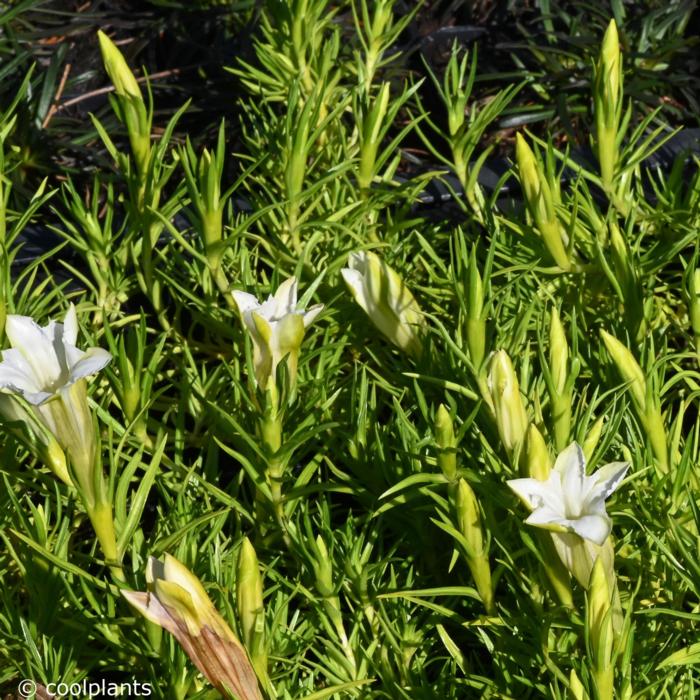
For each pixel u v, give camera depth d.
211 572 0.72
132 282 0.86
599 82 0.81
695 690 0.72
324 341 0.81
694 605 0.72
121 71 0.80
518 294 0.78
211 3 1.19
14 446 0.76
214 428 0.78
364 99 0.88
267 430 0.71
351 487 0.74
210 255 0.79
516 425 0.68
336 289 0.82
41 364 0.67
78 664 0.74
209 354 0.84
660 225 0.86
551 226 0.79
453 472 0.70
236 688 0.65
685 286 0.77
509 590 0.74
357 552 0.72
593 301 0.83
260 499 0.74
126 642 0.72
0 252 0.79
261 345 0.71
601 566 0.64
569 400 0.70
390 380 0.82
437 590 0.70
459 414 0.76
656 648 0.72
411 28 1.13
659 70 1.08
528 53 1.12
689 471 0.73
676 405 0.82
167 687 0.71
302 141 0.81
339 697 0.71
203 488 0.77
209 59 1.13
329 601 0.71
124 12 1.18
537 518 0.65
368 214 0.87
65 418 0.67
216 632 0.64
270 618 0.71
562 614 0.70
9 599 0.73
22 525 0.72
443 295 0.81
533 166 0.78
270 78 0.92
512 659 0.71
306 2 0.90
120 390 0.75
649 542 0.72
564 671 0.71
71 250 0.93
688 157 0.99
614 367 0.76
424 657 0.73
